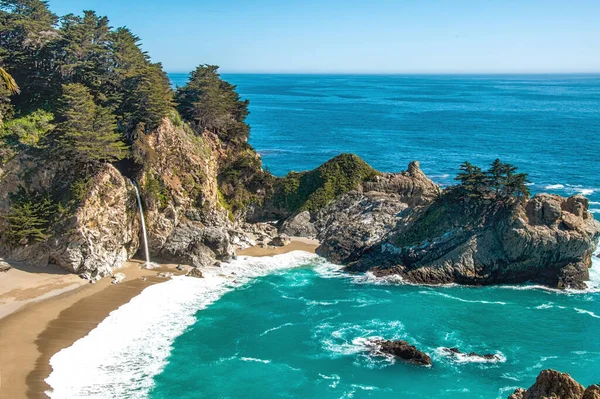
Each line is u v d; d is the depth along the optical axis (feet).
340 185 367.45
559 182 507.71
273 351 211.41
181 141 319.68
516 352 214.69
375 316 243.81
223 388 186.39
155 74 322.96
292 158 629.51
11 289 243.19
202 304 250.98
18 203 267.59
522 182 287.48
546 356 212.43
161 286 266.16
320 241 338.95
